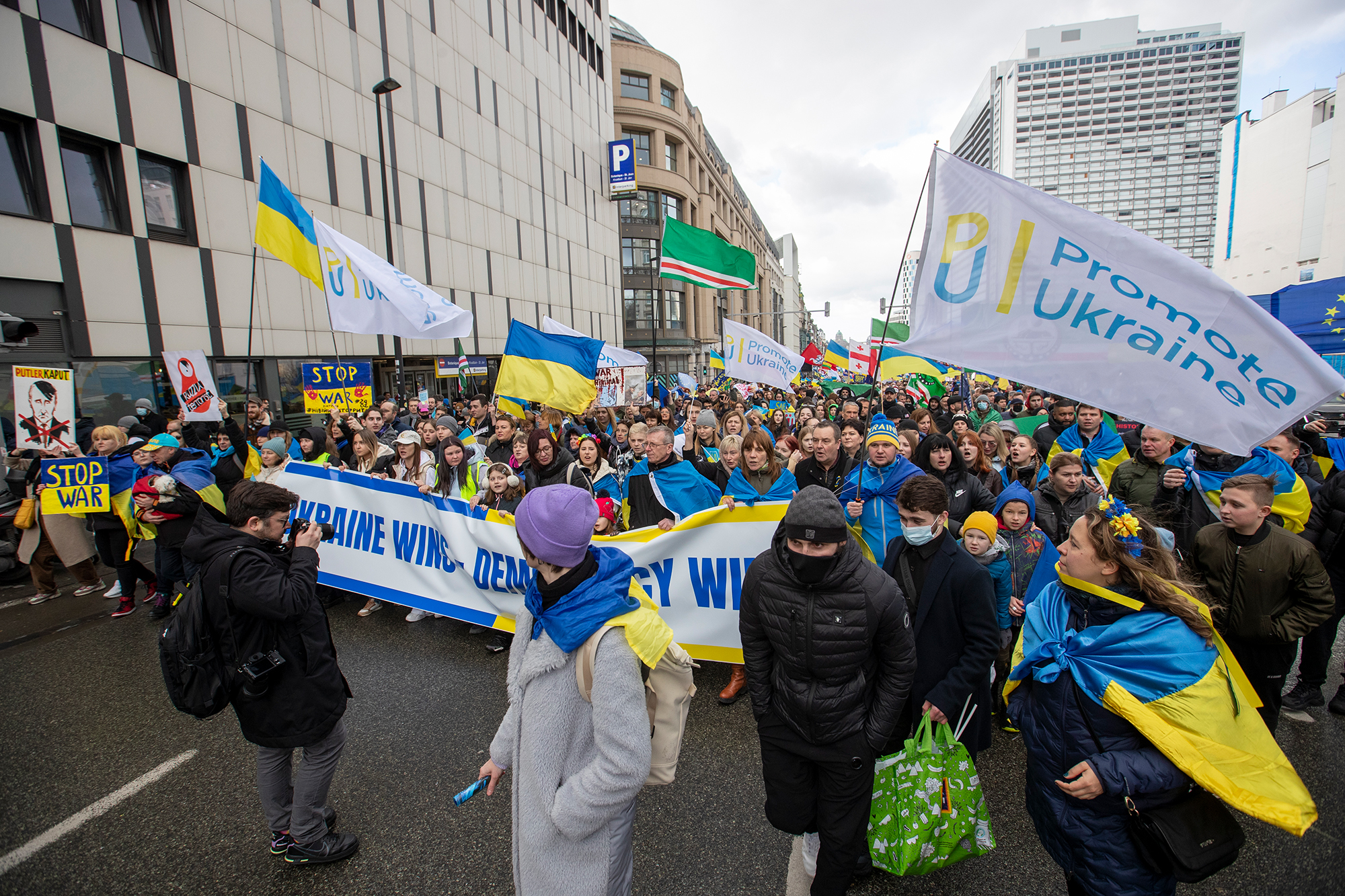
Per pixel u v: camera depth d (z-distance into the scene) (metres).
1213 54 138.75
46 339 10.70
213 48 13.39
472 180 23.25
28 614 5.71
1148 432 4.25
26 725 3.80
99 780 3.26
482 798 3.05
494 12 24.97
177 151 12.66
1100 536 1.75
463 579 4.84
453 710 3.85
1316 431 5.46
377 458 6.05
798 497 2.04
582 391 6.50
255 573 2.25
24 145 10.43
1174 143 142.62
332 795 3.10
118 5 11.65
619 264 38.66
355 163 17.44
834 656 2.03
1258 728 1.65
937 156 2.87
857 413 8.07
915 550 2.59
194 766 3.37
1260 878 2.47
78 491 5.48
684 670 1.78
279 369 14.99
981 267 2.81
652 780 1.77
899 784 2.22
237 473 6.28
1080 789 1.63
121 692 4.19
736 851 2.68
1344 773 3.11
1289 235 49.19
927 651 2.48
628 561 1.72
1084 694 1.74
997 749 3.39
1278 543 2.86
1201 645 1.66
